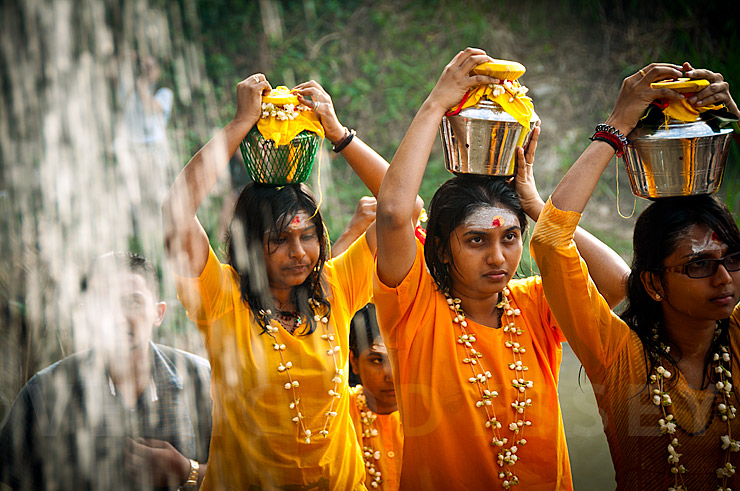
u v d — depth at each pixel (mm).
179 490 2654
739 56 8891
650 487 2578
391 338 2732
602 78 9570
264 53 9953
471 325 2691
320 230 2885
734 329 2613
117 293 2547
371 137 9359
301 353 2805
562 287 2500
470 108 2588
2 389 2545
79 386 2527
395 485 3057
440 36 10133
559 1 10203
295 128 2730
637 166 2555
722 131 2477
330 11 10430
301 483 2738
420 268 2670
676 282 2482
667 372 2539
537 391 2648
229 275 2877
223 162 2695
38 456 2494
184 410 2768
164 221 2672
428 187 8305
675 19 9695
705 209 2506
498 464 2590
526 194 2820
